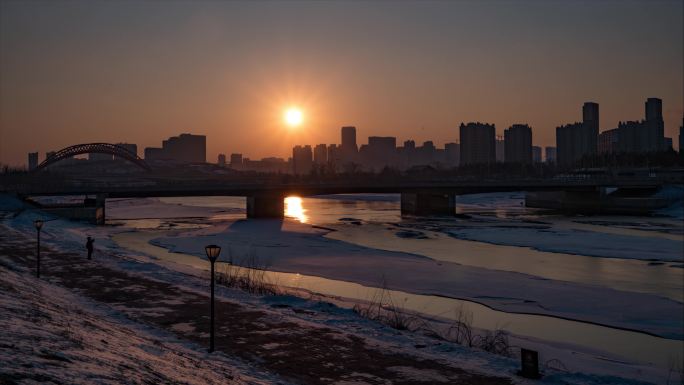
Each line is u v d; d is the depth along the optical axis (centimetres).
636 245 6688
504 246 6675
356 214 13288
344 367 1761
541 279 4412
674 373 2141
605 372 2095
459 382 1623
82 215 9675
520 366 1820
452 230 8738
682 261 5475
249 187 11875
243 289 3384
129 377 1128
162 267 4081
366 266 5047
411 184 13225
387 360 1841
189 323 2333
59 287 3059
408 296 3788
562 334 2888
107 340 1554
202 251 6169
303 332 2203
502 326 3017
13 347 1091
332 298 3403
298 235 7969
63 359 1112
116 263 4178
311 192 12538
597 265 5222
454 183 13250
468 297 3766
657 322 3142
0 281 2184
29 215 8931
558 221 10706
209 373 1474
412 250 6278
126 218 11838
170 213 13825
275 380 1592
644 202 13562
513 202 19088
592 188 14575
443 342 2138
